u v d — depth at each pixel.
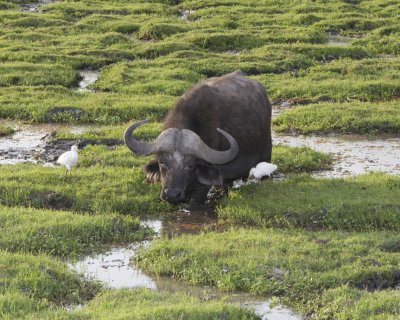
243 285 36.91
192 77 83.19
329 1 130.00
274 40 101.25
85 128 67.19
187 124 47.19
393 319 32.12
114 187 49.88
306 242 40.97
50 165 56.59
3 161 57.81
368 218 45.00
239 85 50.62
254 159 50.62
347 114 68.06
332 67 87.06
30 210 45.69
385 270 37.28
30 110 70.44
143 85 79.06
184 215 47.69
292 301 35.56
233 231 43.22
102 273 39.25
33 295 34.88
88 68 90.25
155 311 32.47
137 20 115.31
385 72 85.44
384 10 121.69
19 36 101.81
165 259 39.47
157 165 47.16
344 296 34.72
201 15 120.94
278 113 72.75
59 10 123.00
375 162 58.22
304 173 53.47
